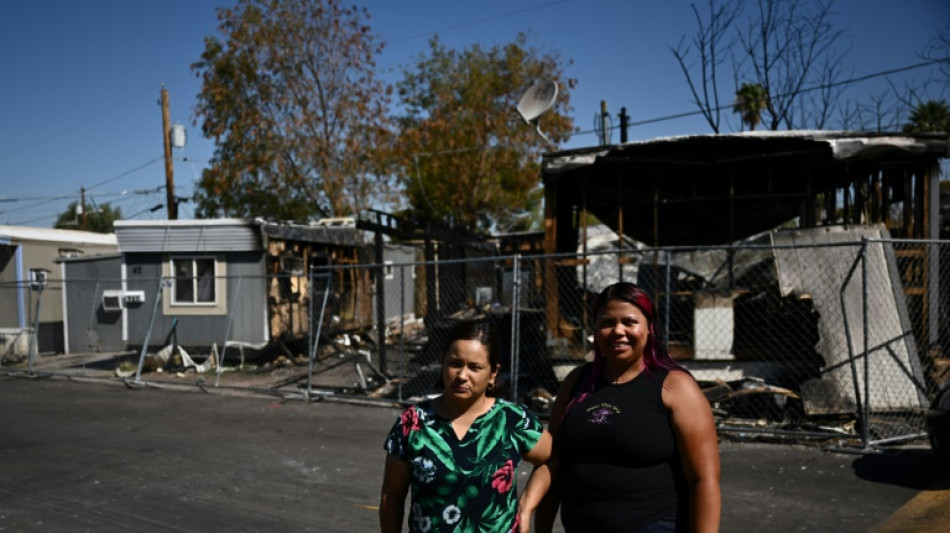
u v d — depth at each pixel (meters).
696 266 10.55
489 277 21.45
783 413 7.61
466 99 25.98
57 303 17.98
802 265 8.05
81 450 7.20
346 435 7.77
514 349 8.36
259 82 24.12
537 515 2.67
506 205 26.62
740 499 5.22
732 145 9.01
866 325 6.46
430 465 2.29
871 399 7.30
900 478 5.57
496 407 2.41
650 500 2.24
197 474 6.24
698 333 8.43
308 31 23.81
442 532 2.28
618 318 2.34
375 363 14.25
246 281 13.86
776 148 9.09
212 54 24.27
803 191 12.27
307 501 5.44
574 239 13.64
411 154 25.73
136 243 14.22
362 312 18.22
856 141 8.38
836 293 7.78
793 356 8.23
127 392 11.19
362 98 24.44
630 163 9.84
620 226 10.00
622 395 2.33
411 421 2.35
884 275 7.74
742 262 10.20
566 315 9.89
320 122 24.45
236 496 5.59
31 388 11.80
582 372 2.59
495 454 2.33
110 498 5.58
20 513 5.24
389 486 2.37
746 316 8.94
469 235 17.77
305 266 15.43
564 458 2.46
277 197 25.31
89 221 45.88
